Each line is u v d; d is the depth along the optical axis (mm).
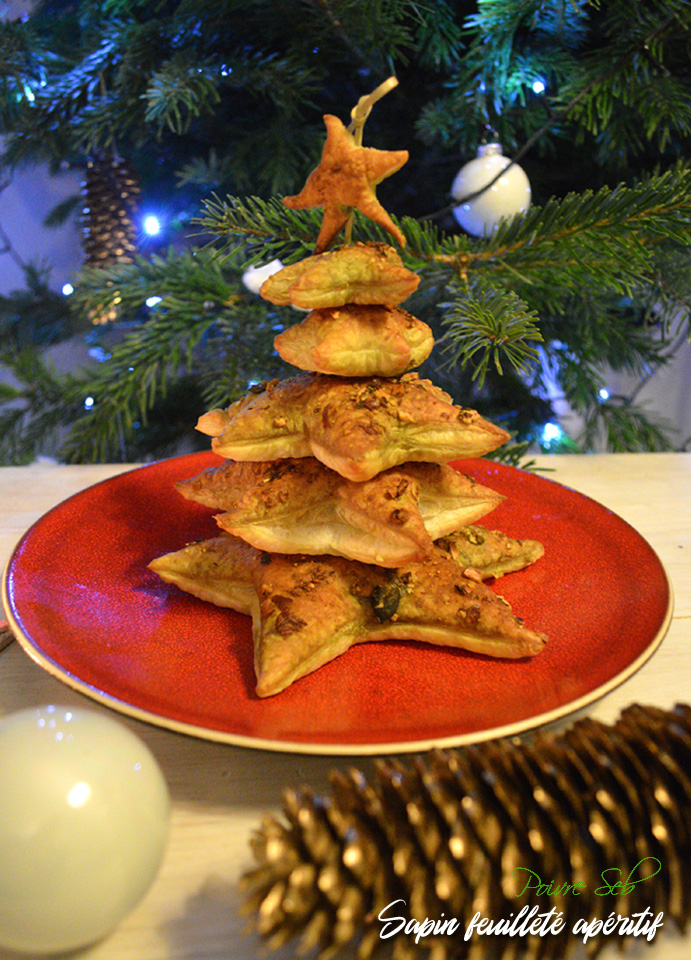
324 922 271
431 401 395
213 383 661
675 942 297
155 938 293
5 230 1016
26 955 288
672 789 286
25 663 391
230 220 556
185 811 327
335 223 389
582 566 439
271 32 643
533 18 599
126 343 660
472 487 416
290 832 278
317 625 367
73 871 268
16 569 409
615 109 626
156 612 402
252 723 324
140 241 771
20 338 823
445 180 731
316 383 397
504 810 281
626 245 560
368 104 377
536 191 731
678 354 1080
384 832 277
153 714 324
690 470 623
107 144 645
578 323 711
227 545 415
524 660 372
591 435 812
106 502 479
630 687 382
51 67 663
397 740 315
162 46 642
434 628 382
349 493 387
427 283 617
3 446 745
